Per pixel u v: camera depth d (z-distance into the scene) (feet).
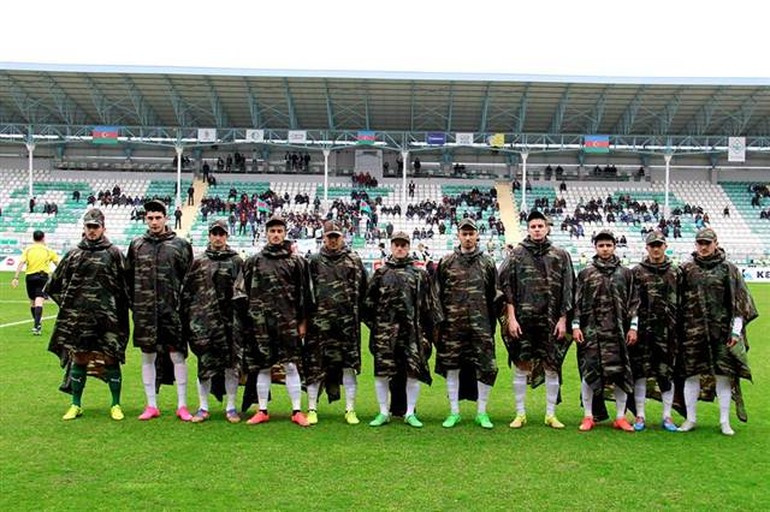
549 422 30.89
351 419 30.89
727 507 21.39
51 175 180.65
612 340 29.71
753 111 163.63
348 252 31.27
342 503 21.25
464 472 24.25
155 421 30.81
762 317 79.36
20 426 29.53
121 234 159.02
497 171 189.06
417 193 178.40
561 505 21.36
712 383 30.94
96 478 23.22
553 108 164.96
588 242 159.63
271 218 30.68
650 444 28.09
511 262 30.66
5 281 118.21
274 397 36.63
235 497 21.66
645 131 176.04
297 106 165.27
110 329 30.66
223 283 30.99
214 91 157.28
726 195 180.96
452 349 30.50
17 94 159.63
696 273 30.09
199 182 179.11
